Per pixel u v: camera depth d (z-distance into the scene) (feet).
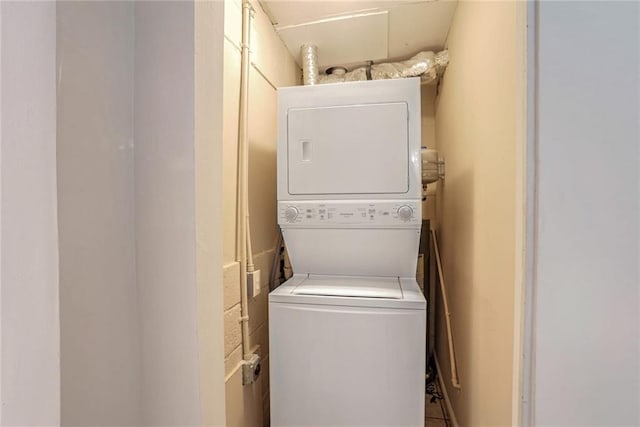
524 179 2.05
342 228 5.21
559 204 1.94
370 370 4.55
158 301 2.19
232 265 4.55
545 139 1.94
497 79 3.76
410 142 4.92
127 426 2.12
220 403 2.44
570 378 1.94
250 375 4.74
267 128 6.13
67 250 1.76
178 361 2.17
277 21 6.33
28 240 1.51
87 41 1.88
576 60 1.90
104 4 2.00
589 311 1.92
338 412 4.62
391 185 4.97
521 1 2.10
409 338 4.48
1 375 1.42
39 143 1.54
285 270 6.64
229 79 4.60
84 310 1.85
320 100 5.16
